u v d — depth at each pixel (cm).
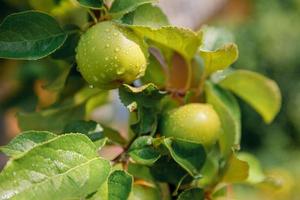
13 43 64
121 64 61
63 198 54
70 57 68
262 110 82
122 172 58
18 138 58
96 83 62
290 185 242
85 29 67
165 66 72
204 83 73
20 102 112
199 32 66
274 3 369
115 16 64
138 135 66
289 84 369
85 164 56
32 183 53
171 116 68
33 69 104
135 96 64
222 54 67
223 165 71
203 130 67
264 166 341
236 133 71
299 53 367
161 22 67
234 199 74
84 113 77
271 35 363
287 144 362
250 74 78
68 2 78
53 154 55
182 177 66
